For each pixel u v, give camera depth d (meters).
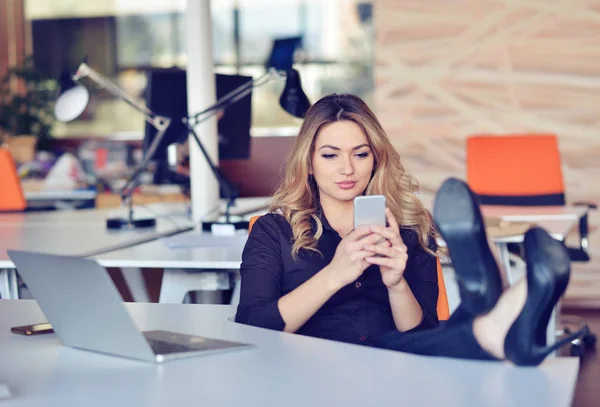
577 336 1.22
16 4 7.68
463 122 5.60
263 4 6.91
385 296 1.93
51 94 7.00
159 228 3.38
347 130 1.91
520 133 5.51
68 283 1.35
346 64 6.65
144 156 3.56
